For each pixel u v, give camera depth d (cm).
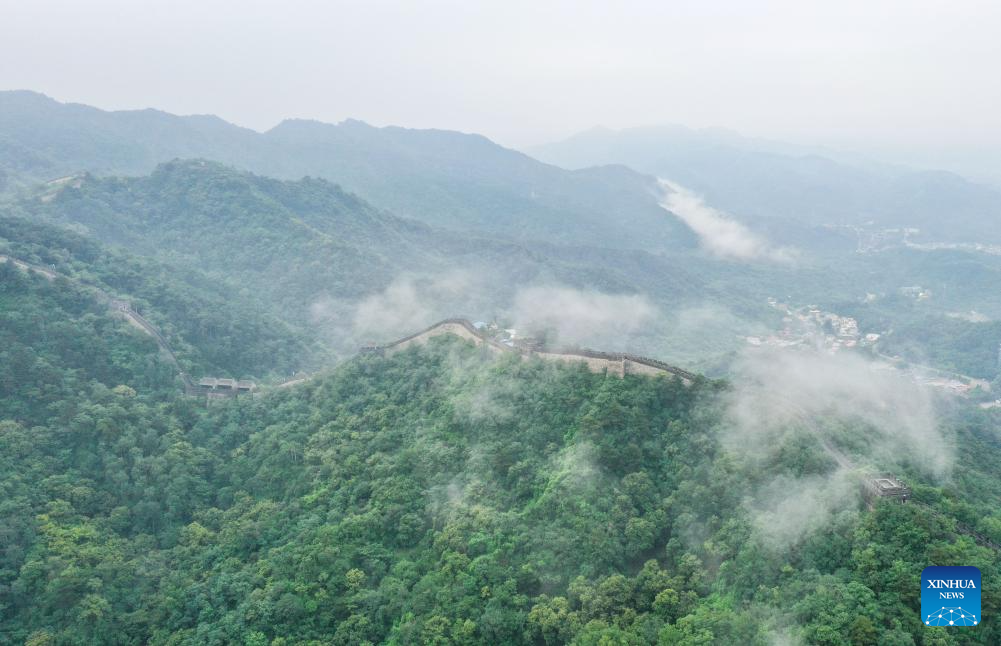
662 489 13775
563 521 13275
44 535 14212
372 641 12294
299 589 13162
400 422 17375
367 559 13838
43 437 16188
